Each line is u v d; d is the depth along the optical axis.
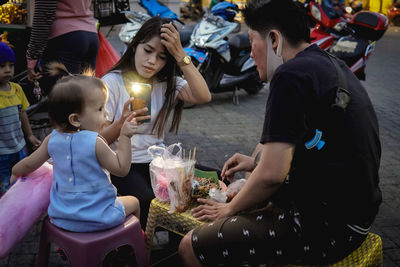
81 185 2.01
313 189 1.81
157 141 2.70
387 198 3.70
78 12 3.83
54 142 2.03
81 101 1.94
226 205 2.03
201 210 2.10
